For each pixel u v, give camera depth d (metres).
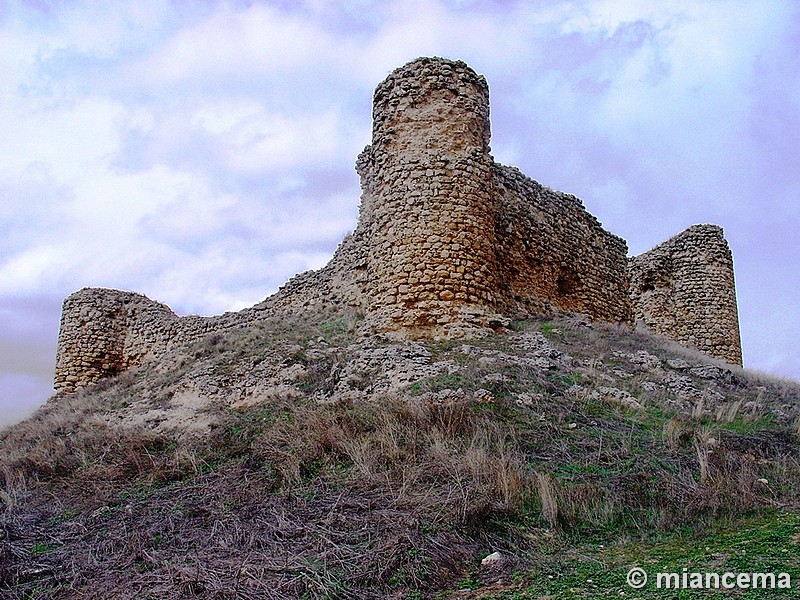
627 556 7.69
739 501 9.05
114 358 26.39
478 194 18.00
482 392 12.36
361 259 20.25
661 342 21.16
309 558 7.59
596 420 11.89
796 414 13.61
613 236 27.06
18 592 7.50
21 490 11.32
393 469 9.94
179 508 9.65
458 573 7.45
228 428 13.07
